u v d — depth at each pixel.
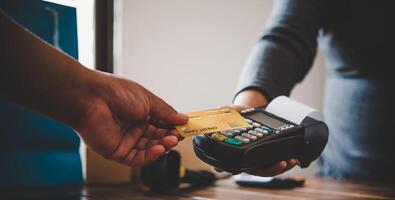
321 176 1.05
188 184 0.81
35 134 0.74
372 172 0.96
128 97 0.49
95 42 0.97
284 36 0.80
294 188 0.76
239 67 1.22
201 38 1.14
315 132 0.53
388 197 0.66
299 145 0.52
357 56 0.95
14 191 0.69
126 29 1.00
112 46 1.00
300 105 0.58
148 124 0.54
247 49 1.24
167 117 0.52
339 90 1.03
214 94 1.17
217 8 1.17
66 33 0.79
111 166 0.80
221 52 1.18
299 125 0.53
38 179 0.73
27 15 0.74
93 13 0.97
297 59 0.80
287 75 0.75
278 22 0.84
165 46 1.07
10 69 0.40
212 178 0.80
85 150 0.79
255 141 0.48
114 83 0.48
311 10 0.87
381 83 0.93
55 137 0.76
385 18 0.89
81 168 0.78
